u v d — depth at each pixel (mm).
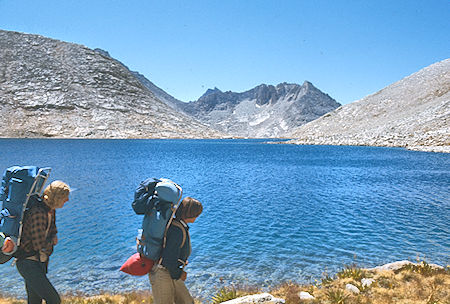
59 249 15602
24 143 130875
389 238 17203
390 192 32125
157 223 4590
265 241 16750
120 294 10625
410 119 155125
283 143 189125
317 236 17516
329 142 163125
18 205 4891
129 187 34156
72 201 26688
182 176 44875
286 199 28125
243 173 48969
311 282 11898
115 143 150000
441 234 17891
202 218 21375
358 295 8375
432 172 50125
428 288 8711
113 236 17578
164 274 4758
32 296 5555
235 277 12453
